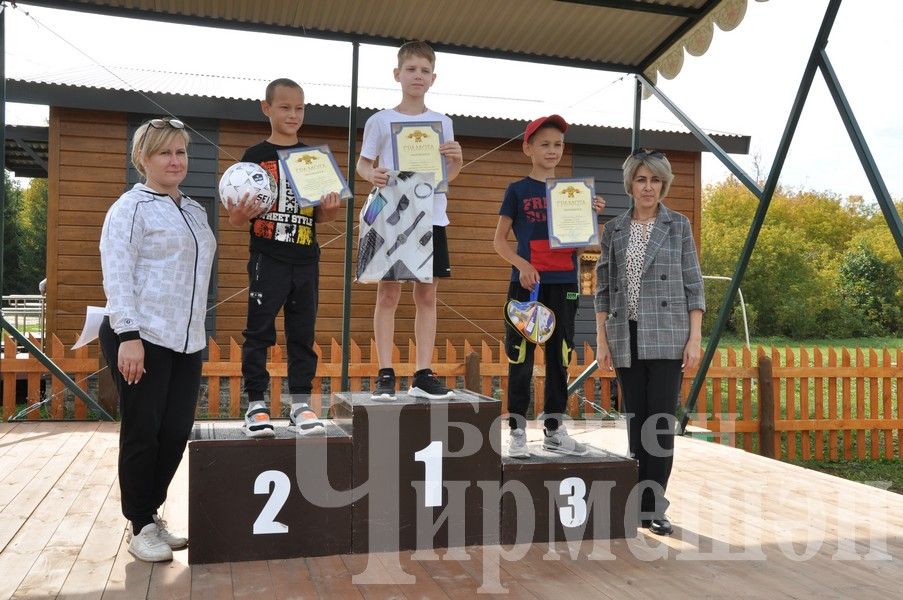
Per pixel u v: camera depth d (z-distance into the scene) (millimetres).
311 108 8156
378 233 3451
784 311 21938
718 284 22141
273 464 2975
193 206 2988
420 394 3416
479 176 9031
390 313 3549
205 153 8359
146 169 2883
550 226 3615
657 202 3564
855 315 22078
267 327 3225
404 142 3594
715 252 22594
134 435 2814
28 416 6715
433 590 2637
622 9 5047
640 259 3490
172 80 9039
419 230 3426
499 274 9078
